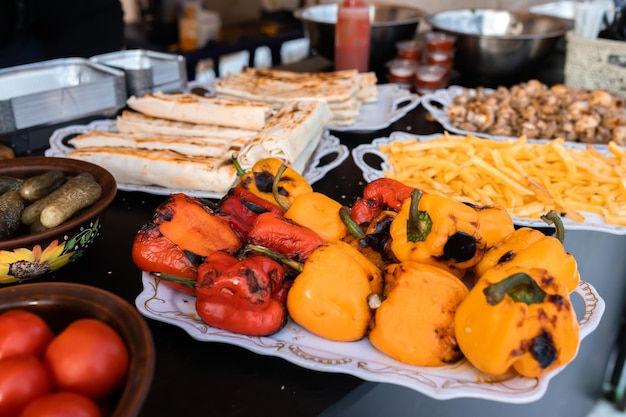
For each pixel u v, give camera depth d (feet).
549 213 2.82
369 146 5.17
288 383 2.57
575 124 5.47
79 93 5.55
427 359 2.46
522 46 6.89
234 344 2.64
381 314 2.52
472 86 7.52
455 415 3.59
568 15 9.40
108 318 2.24
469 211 2.79
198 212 2.95
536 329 2.25
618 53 6.45
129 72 6.14
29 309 2.31
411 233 2.78
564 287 2.36
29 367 1.99
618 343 5.87
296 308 2.60
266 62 15.25
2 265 2.96
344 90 5.68
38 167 3.60
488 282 2.37
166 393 2.51
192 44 11.76
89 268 3.43
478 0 10.91
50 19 8.52
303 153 4.76
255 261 2.67
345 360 2.51
